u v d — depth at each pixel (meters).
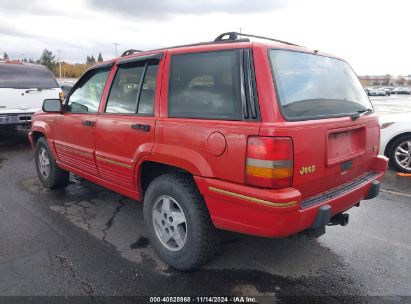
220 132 2.57
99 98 3.93
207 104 2.75
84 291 2.79
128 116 3.41
